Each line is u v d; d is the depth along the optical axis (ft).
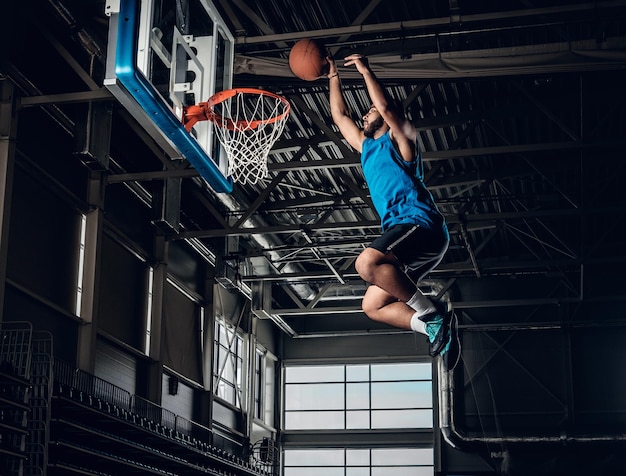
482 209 108.06
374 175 26.32
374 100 25.85
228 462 101.45
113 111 78.95
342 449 129.59
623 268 119.44
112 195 85.56
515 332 122.42
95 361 79.41
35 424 63.57
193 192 96.02
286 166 85.05
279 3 68.74
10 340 61.98
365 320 133.28
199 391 104.78
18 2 63.57
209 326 107.14
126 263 87.76
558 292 121.90
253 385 120.47
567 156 92.32
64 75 72.69
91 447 73.97
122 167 88.89
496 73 61.21
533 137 89.86
